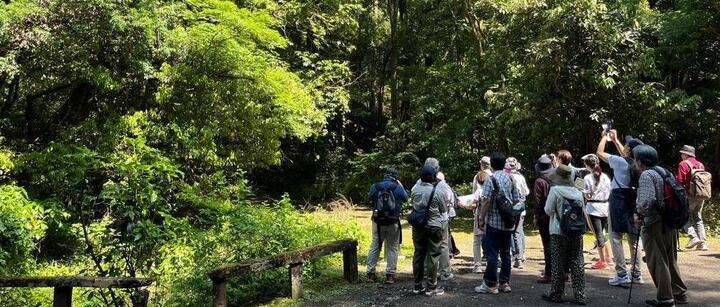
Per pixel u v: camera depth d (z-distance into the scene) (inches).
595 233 285.1
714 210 459.5
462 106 643.5
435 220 235.5
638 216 202.5
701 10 460.8
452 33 773.3
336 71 776.3
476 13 669.3
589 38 473.1
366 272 301.7
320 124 661.3
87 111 442.9
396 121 776.9
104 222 233.3
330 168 859.4
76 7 357.7
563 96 493.4
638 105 482.0
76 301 238.4
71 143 400.5
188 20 453.1
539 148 565.6
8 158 364.8
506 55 540.7
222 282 211.2
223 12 430.9
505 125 553.0
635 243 232.5
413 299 233.8
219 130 468.4
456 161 653.9
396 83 844.0
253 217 297.6
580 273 218.4
